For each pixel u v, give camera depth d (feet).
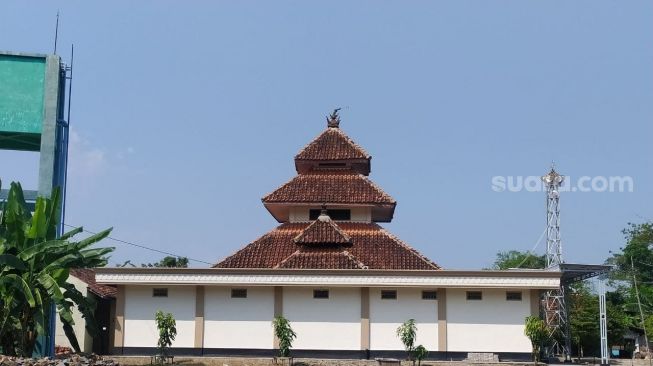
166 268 125.80
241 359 121.08
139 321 127.44
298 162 150.00
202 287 127.85
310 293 127.44
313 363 119.75
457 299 126.52
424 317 126.11
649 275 300.81
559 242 220.64
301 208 144.66
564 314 188.55
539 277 123.65
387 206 142.82
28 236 103.91
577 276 161.48
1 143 128.16
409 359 121.08
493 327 125.59
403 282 124.06
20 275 102.58
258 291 127.85
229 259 134.82
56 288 99.14
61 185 126.41
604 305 166.09
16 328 106.93
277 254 135.33
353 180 147.74
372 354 125.08
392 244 137.08
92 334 111.24
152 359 121.80
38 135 122.52
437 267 133.59
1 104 121.08
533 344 122.83
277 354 125.70
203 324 127.03
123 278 125.90
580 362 173.47
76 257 104.42
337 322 126.52
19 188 109.09
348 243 131.75
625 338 262.88
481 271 123.24
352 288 127.03
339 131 156.76
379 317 126.41
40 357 105.40
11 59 122.72
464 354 124.98
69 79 129.59
